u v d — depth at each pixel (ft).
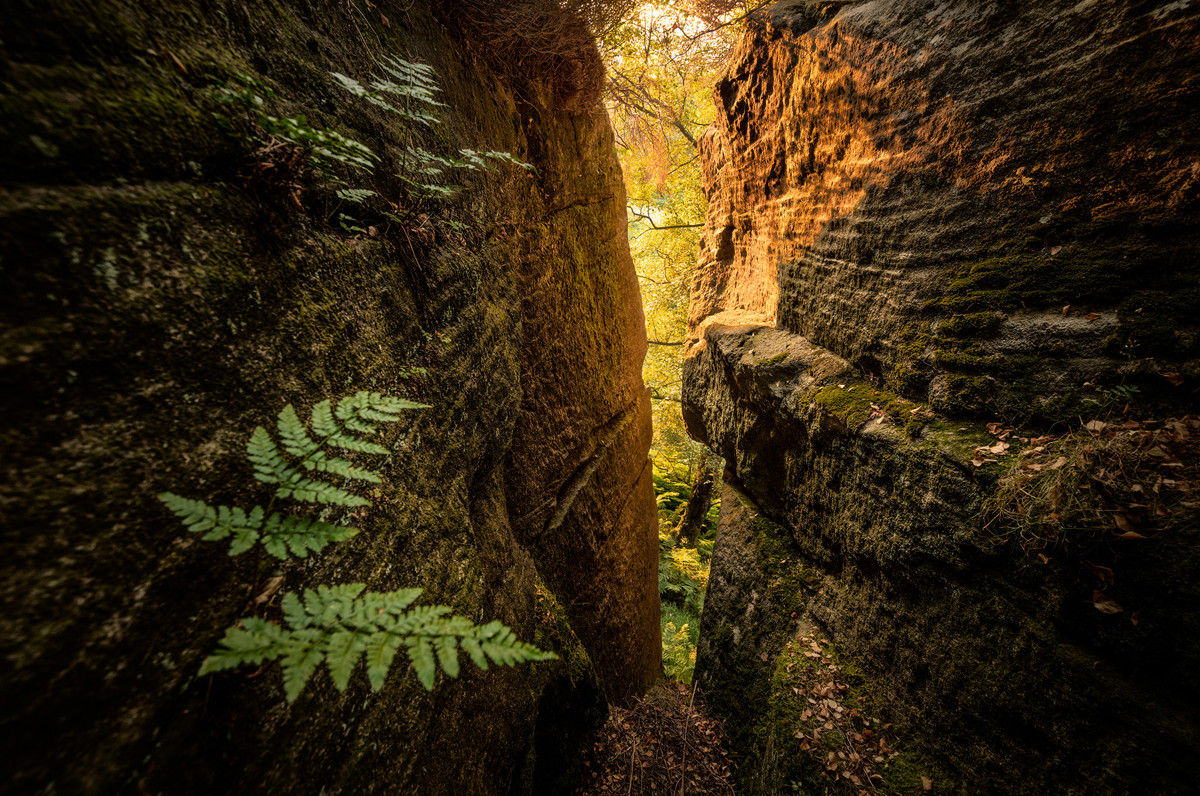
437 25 11.50
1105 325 8.76
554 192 17.61
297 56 6.10
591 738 15.38
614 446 21.74
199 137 4.27
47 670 2.71
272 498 4.00
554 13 14.46
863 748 11.66
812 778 11.96
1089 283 9.11
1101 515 7.69
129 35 3.86
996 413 10.14
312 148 5.06
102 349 3.28
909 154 12.45
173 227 3.92
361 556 5.44
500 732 8.71
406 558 6.27
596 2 15.15
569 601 17.79
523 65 15.62
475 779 7.35
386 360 6.66
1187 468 7.30
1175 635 6.91
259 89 4.88
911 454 11.23
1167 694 7.02
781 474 17.83
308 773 4.25
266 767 3.88
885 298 13.28
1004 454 9.59
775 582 17.56
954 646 10.17
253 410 4.37
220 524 3.58
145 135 3.79
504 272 12.52
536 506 15.99
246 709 3.88
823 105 15.72
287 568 4.46
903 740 11.27
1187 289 8.00
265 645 3.40
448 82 11.28
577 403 18.62
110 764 2.90
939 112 11.55
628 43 21.47
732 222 25.27
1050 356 9.44
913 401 12.28
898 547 11.64
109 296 3.36
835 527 14.60
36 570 2.76
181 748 3.36
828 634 14.76
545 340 16.48
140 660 3.22
